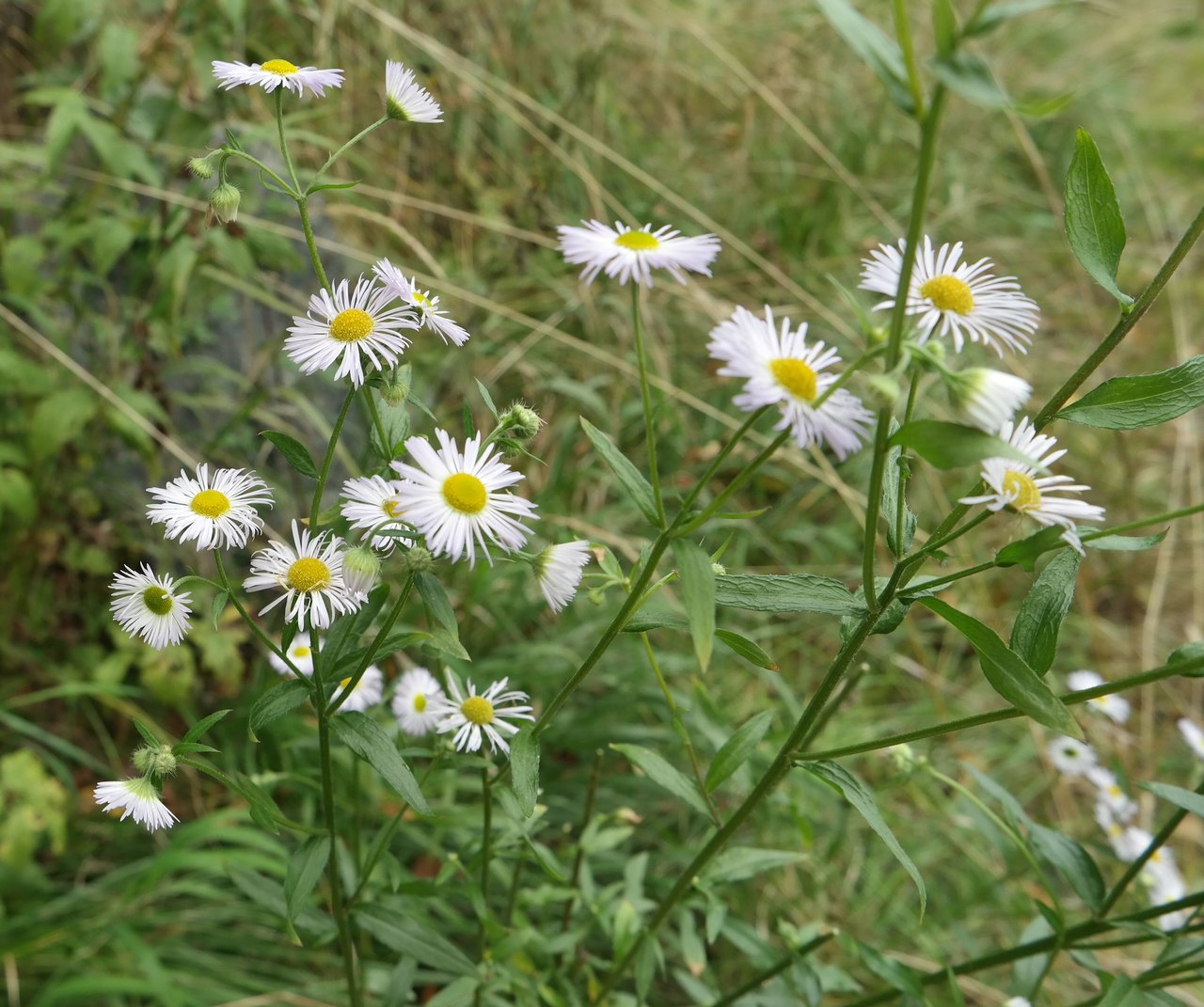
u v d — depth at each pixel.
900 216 0.60
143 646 0.36
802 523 0.47
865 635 0.20
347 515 0.19
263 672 0.36
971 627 0.19
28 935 0.30
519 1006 0.25
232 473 0.20
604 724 0.36
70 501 0.37
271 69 0.19
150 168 0.37
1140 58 0.90
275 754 0.35
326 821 0.21
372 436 0.21
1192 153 0.82
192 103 0.41
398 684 0.25
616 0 0.58
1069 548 0.19
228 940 0.31
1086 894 0.24
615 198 0.52
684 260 0.18
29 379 0.35
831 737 0.40
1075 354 0.62
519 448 0.19
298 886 0.21
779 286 0.51
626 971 0.27
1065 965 0.36
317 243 0.43
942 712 0.43
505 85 0.47
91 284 0.40
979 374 0.17
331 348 0.19
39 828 0.31
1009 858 0.35
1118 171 0.76
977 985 0.34
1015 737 0.44
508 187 0.51
